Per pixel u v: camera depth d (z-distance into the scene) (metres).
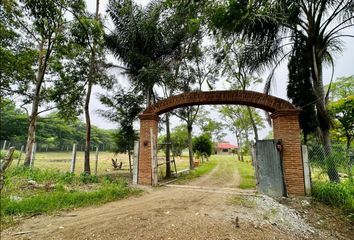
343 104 14.78
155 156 10.19
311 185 7.84
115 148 16.17
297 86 9.52
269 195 7.98
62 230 4.29
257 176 8.41
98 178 11.13
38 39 13.78
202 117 27.91
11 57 12.46
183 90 15.76
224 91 9.37
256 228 4.67
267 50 10.01
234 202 6.74
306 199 7.30
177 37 13.17
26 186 8.00
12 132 39.62
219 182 11.97
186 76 16.12
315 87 9.37
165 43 13.39
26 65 13.64
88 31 12.57
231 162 31.64
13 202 5.59
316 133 9.17
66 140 59.44
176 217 5.09
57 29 12.38
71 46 13.12
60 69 14.11
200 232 4.21
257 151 8.57
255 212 5.78
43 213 5.40
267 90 10.88
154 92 15.28
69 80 13.77
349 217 5.88
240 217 5.27
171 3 4.75
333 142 16.03
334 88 18.08
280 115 8.41
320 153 8.77
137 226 4.49
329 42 9.99
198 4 4.45
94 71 13.27
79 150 64.56
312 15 9.42
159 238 3.92
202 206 6.19
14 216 5.08
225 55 13.87
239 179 13.39
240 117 30.08
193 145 29.38
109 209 5.91
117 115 14.84
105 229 4.33
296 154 8.03
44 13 11.26
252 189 9.30
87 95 13.31
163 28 12.43
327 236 4.83
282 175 8.01
